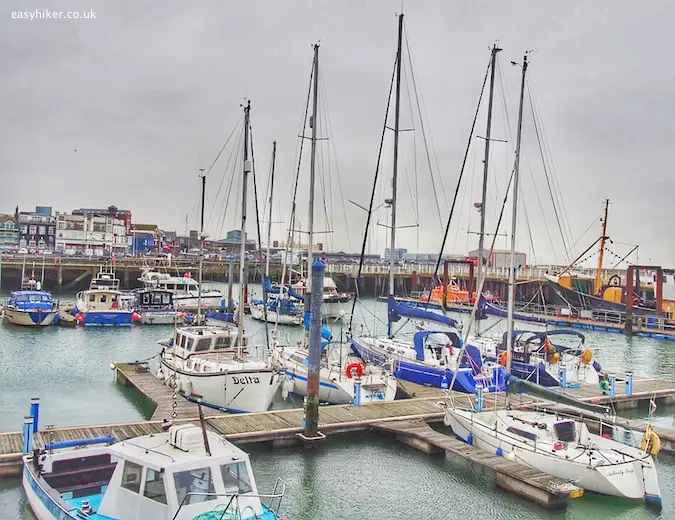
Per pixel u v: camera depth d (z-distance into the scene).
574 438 19.64
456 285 80.19
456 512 16.73
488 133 38.00
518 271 83.62
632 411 28.03
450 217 40.09
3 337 45.16
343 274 95.69
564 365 30.25
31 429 17.52
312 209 30.23
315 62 31.06
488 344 35.16
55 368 34.78
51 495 13.27
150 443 13.09
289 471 19.17
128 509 12.33
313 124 30.59
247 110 32.56
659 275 60.91
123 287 92.44
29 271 87.44
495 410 22.00
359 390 24.83
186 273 90.44
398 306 33.56
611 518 16.62
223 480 12.28
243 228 29.73
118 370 31.50
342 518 16.31
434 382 29.06
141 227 163.50
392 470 19.42
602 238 70.31
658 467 20.56
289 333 52.25
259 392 24.16
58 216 132.25
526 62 27.69
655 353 47.97
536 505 17.08
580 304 67.25
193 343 27.61
